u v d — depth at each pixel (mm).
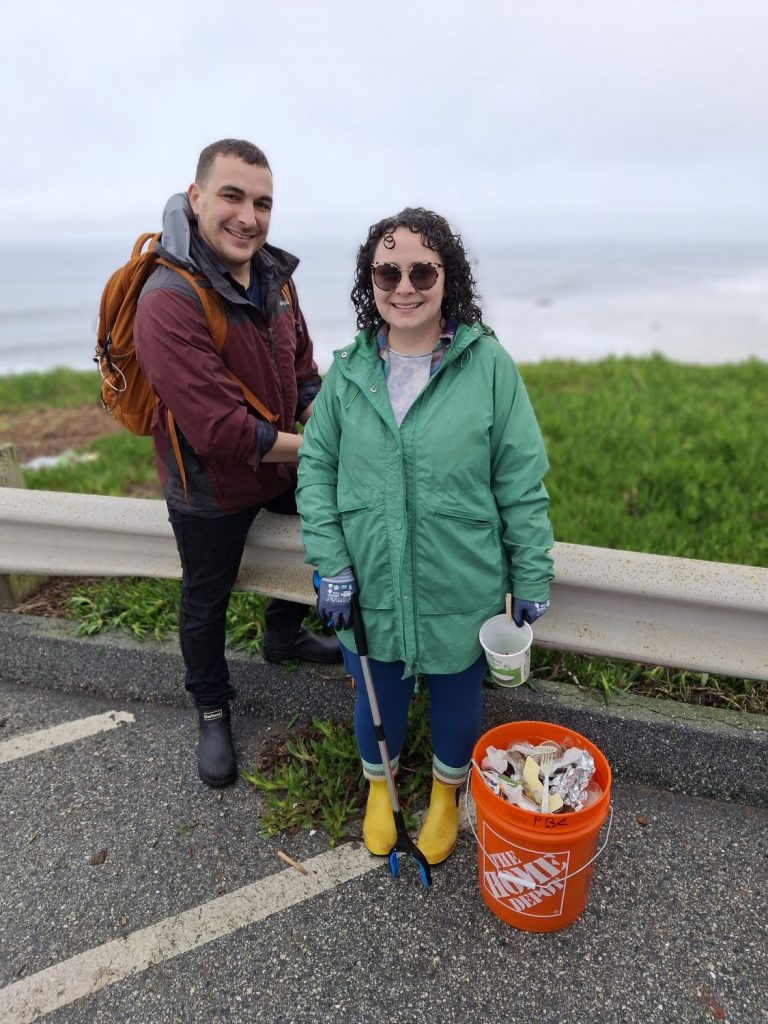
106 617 3184
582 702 2590
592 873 2086
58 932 2084
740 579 2258
